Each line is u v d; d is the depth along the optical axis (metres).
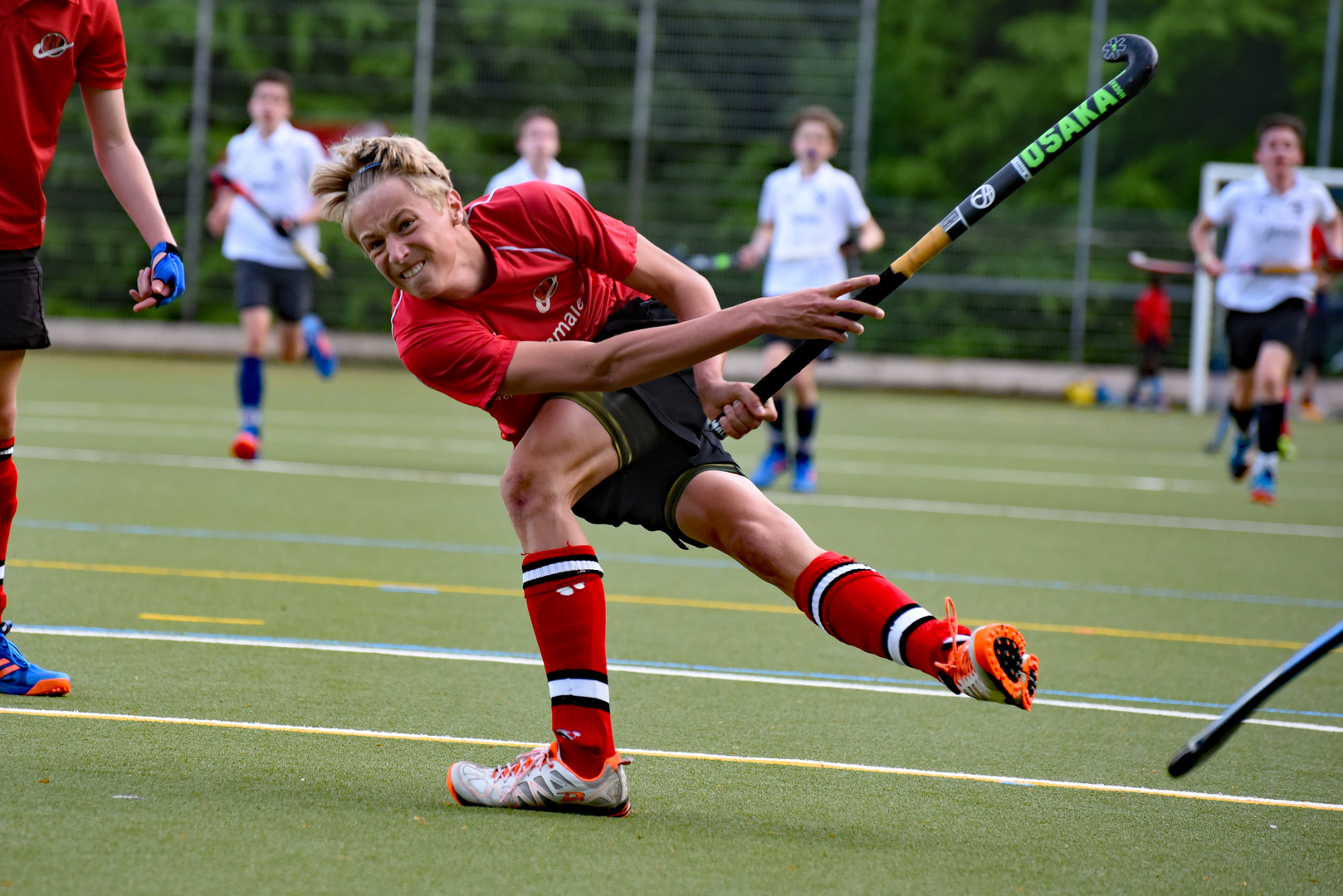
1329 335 71.62
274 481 30.89
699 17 75.69
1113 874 9.98
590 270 11.44
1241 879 9.99
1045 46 96.31
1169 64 92.56
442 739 12.84
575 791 10.74
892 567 23.72
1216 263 34.16
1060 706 15.20
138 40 80.12
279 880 9.09
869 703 15.02
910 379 77.12
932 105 100.06
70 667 14.68
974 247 78.12
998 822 11.12
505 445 41.59
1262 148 33.66
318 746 12.39
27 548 21.56
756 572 11.38
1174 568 24.84
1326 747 13.90
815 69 75.50
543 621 10.88
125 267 77.69
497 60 77.62
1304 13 90.50
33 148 12.58
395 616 18.28
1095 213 80.38
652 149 77.19
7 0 12.28
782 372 10.78
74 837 9.68
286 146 35.94
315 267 36.06
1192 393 68.69
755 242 36.00
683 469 11.34
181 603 18.25
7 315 12.72
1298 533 29.72
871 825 10.91
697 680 15.66
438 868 9.45
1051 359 78.00
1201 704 15.61
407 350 10.70
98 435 38.38
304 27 81.19
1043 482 38.09
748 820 10.94
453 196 10.55
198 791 10.89
